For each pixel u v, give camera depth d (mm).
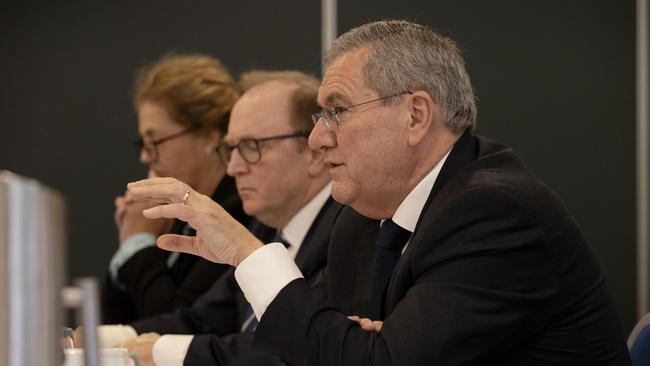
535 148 5309
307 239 2891
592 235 5266
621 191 5258
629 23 5250
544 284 1910
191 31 5750
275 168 2951
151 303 3512
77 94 5898
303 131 2971
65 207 952
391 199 2160
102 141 5887
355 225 2422
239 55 5680
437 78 2105
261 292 1982
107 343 2998
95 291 1000
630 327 5223
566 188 5285
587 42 5281
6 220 864
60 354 958
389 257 2172
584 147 5281
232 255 2023
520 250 1900
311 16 5605
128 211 3762
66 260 964
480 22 5359
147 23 5809
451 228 1922
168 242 2080
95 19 5879
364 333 1900
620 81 5258
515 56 5336
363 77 2109
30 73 5930
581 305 1967
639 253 5230
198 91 3783
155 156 3818
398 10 5469
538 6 5324
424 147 2111
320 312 1933
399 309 1903
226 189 3635
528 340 1942
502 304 1867
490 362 1922
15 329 871
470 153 2133
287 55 5633
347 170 2145
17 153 5934
